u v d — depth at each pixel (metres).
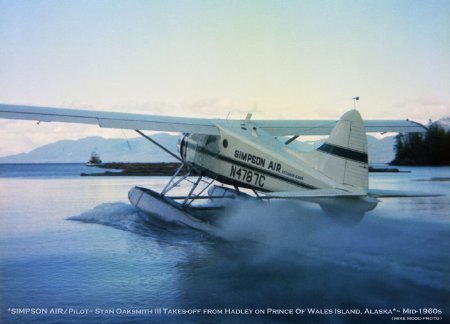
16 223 10.34
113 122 9.06
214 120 10.04
